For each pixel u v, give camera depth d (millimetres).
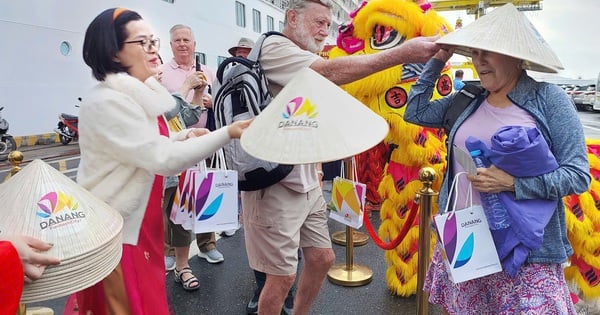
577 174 1580
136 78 1707
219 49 18844
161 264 1824
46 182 1359
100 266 1339
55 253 1246
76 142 11656
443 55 2020
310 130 1294
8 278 1099
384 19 3080
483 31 1695
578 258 2598
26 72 10789
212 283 3502
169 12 15117
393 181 3162
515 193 1617
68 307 1914
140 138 1551
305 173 2258
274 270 2240
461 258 1673
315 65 2047
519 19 1697
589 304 2795
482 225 1701
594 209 2518
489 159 1674
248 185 2160
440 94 3129
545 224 1612
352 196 2766
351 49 3381
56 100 11562
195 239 4539
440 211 1983
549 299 1663
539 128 1679
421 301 2289
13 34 10422
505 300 1757
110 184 1613
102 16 1678
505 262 1701
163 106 1646
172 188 3201
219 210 2102
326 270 2447
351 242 3555
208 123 3430
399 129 2979
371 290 3375
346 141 1271
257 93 2072
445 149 3148
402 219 3127
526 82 1748
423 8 3088
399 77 2986
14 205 1309
